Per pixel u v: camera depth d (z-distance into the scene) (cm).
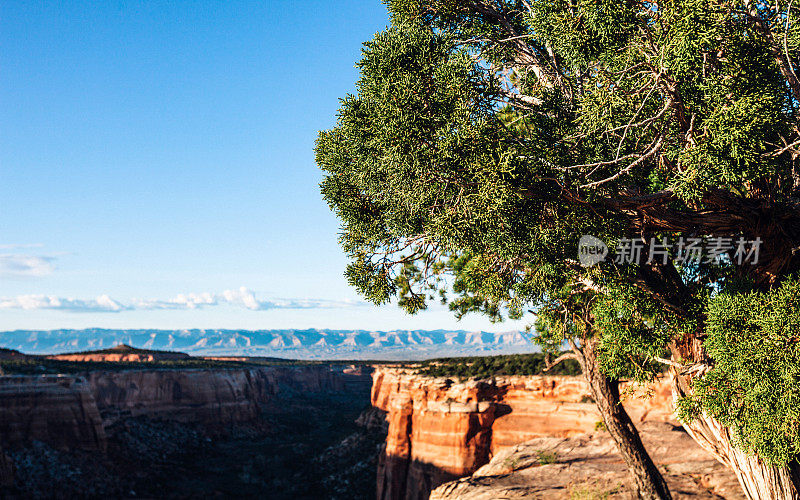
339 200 1180
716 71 761
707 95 730
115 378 11769
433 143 857
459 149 830
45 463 7344
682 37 689
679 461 2158
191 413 12731
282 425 15262
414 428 4959
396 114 845
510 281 1342
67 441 7944
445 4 1027
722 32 726
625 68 793
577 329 1492
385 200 1055
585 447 2634
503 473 2388
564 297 1378
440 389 4897
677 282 1123
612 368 1131
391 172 918
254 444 12825
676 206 1042
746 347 823
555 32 838
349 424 15238
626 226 988
